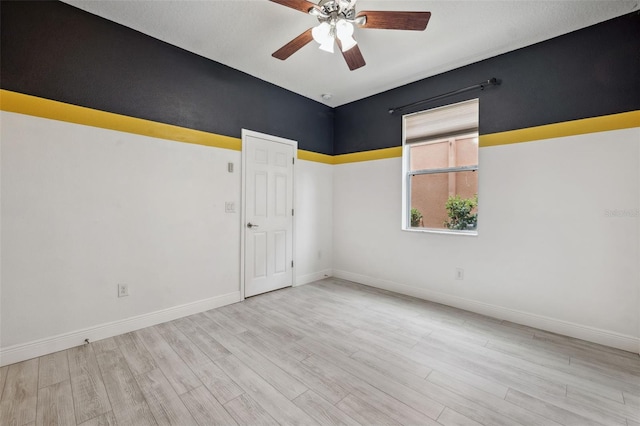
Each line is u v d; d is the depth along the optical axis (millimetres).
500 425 1453
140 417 1505
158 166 2645
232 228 3197
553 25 2377
